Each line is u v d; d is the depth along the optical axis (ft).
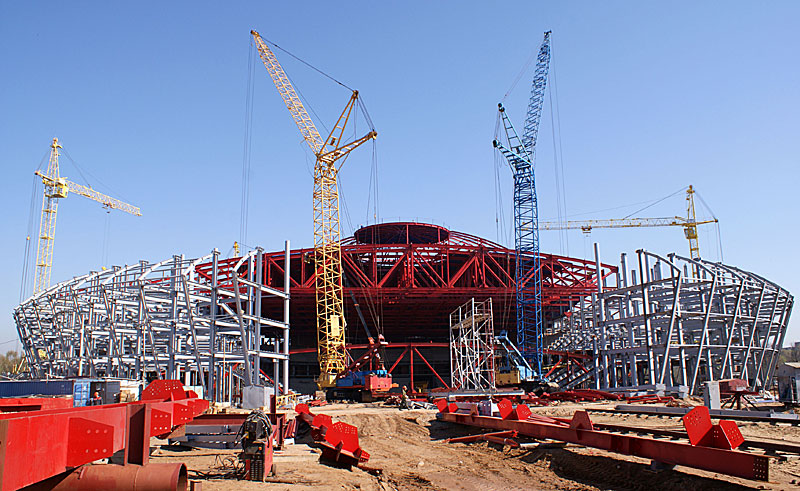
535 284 312.29
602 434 68.28
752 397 179.63
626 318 242.37
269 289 223.92
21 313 245.65
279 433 81.87
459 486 66.39
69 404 51.16
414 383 333.01
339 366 274.36
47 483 31.78
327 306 281.95
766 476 48.83
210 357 188.96
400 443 104.22
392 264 338.54
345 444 73.67
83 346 210.79
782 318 249.55
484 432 105.60
